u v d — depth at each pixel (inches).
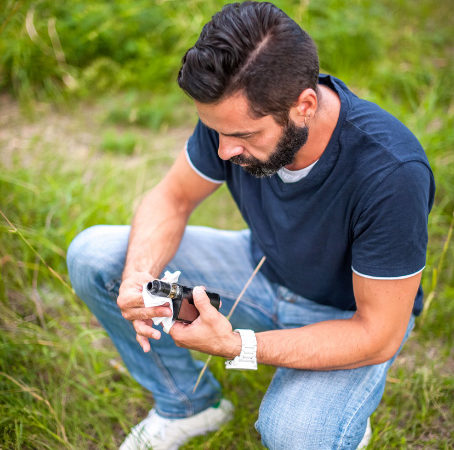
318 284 69.2
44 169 127.2
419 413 82.0
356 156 57.5
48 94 165.0
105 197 115.8
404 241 56.1
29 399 83.2
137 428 77.7
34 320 98.2
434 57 181.5
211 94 50.6
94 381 88.1
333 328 61.8
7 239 105.2
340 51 173.3
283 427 61.7
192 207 77.1
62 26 171.8
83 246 72.2
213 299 61.2
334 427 60.7
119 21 179.6
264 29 50.4
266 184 65.2
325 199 60.4
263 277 78.7
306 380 64.3
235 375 87.4
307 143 58.2
